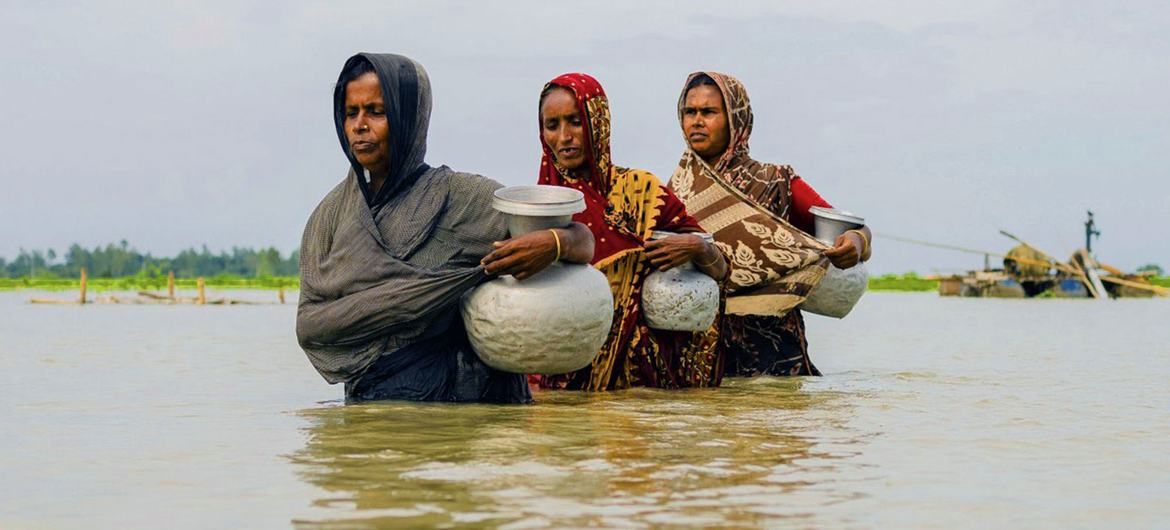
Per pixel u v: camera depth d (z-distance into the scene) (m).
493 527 2.92
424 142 5.91
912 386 7.14
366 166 5.91
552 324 5.52
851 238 8.25
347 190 5.95
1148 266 50.12
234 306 34.06
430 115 5.96
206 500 3.28
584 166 7.06
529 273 5.52
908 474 3.74
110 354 10.05
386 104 5.72
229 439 4.43
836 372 8.36
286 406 5.62
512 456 3.99
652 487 3.45
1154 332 15.18
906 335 14.22
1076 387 7.00
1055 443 4.46
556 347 5.58
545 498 3.27
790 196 8.56
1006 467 3.89
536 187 5.75
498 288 5.57
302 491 3.38
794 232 8.19
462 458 3.95
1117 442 4.50
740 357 8.20
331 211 5.95
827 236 8.36
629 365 6.99
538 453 4.06
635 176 7.16
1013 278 43.31
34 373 7.84
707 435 4.59
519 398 5.93
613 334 6.91
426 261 5.73
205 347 11.27
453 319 5.84
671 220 7.17
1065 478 3.70
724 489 3.43
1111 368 8.64
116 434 4.60
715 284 7.02
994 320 20.25
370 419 5.04
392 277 5.65
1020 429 4.88
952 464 3.94
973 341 12.84
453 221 5.79
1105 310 27.34
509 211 5.57
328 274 5.80
